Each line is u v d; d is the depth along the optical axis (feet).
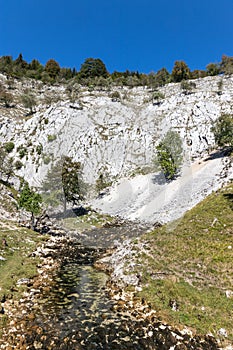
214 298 41.73
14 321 39.58
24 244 83.10
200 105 226.79
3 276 55.57
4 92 315.37
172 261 54.60
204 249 57.93
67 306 44.47
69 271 62.49
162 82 346.74
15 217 120.98
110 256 66.69
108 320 39.86
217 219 74.38
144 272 53.06
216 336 35.01
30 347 33.50
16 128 243.19
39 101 332.39
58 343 34.35
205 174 126.00
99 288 51.98
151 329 37.29
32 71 428.56
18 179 165.48
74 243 87.30
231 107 226.58
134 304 44.24
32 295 48.73
